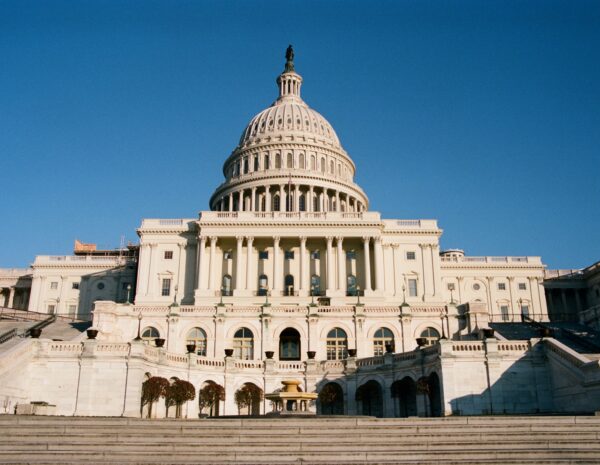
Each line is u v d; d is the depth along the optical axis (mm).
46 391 35094
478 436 19922
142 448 18375
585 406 30453
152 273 76000
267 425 21016
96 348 35875
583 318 57344
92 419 21562
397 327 50719
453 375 34188
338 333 50625
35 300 87625
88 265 89125
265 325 50188
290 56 123938
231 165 107438
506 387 33875
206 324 50375
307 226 76188
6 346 36562
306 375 43438
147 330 50344
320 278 76625
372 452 18250
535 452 18203
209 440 19172
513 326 52000
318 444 19031
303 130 106375
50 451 17844
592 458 17594
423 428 20953
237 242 75250
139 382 35312
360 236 76062
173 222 79188
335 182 97500
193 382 40250
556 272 96750
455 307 51562
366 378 42062
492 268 91500
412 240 79750
